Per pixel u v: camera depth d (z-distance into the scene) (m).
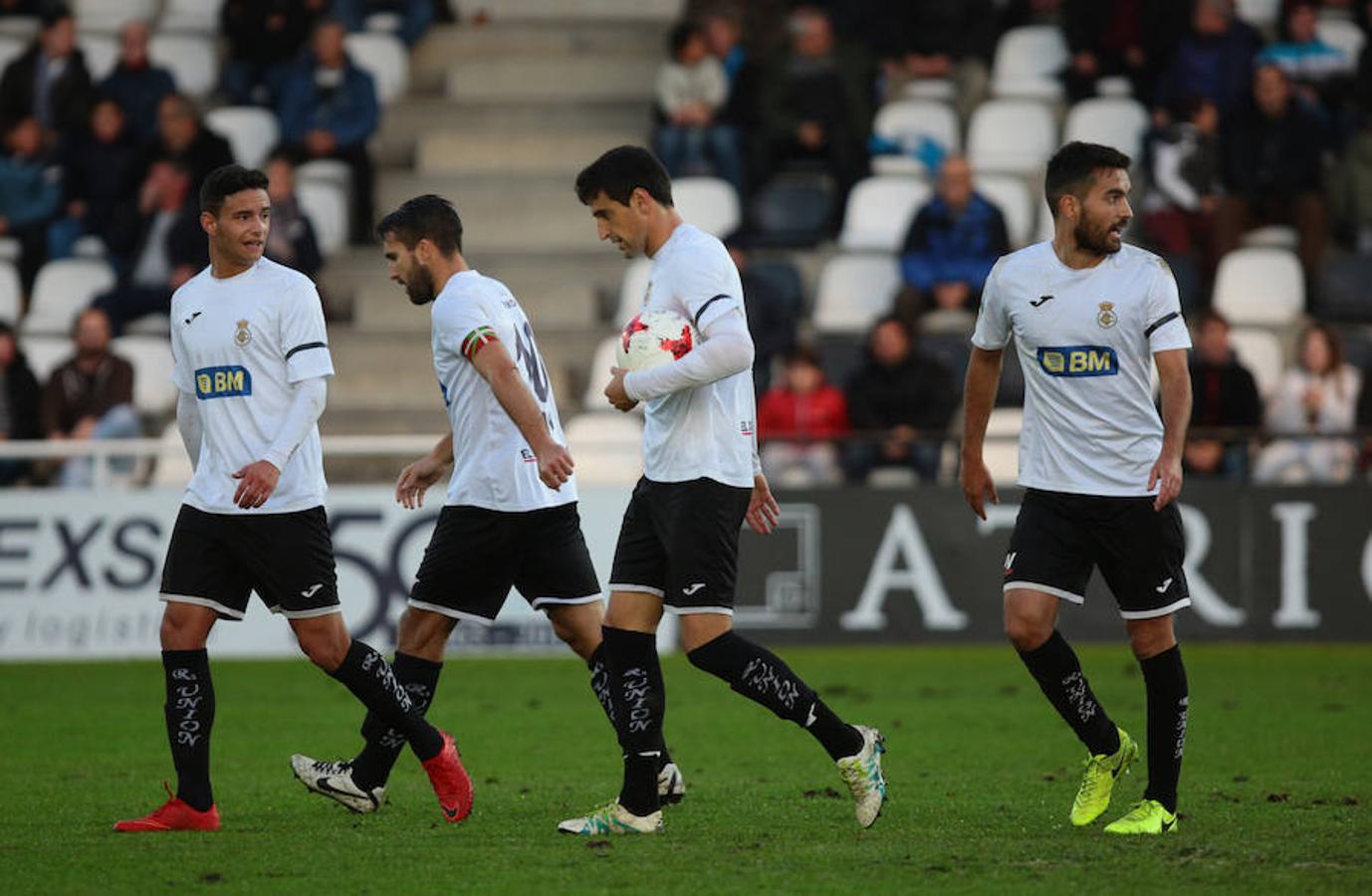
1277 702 33.47
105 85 58.22
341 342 53.22
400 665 22.00
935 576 41.84
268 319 20.50
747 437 19.69
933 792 23.69
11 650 41.06
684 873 17.91
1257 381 45.09
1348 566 41.84
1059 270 19.92
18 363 47.34
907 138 57.47
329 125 57.31
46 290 55.19
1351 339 51.41
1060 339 19.84
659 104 56.81
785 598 41.84
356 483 41.12
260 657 41.91
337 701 34.59
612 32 63.97
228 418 20.58
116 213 56.12
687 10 64.38
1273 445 42.00
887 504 41.84
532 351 21.67
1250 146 54.19
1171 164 53.09
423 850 19.30
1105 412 19.83
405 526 41.03
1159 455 19.78
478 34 64.12
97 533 41.34
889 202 55.84
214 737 29.92
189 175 54.22
